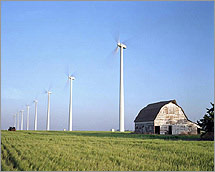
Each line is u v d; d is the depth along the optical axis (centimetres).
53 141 2738
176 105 5575
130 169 1318
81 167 1316
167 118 5466
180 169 1338
